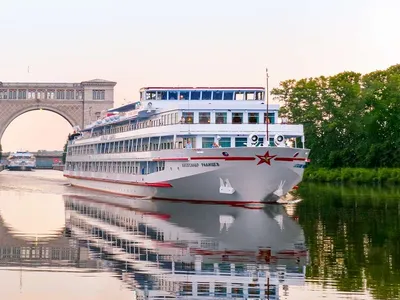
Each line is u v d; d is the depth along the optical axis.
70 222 58.41
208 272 36.59
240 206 69.25
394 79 132.88
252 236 48.88
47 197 89.75
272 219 58.69
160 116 78.38
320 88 139.88
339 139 137.00
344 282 33.97
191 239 47.53
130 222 57.66
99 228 54.03
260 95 80.69
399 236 48.44
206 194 71.38
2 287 33.91
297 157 66.88
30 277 35.84
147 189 79.50
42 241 47.28
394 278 34.66
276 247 43.91
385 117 129.50
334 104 137.38
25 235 50.22
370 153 126.19
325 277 35.06
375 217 60.19
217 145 69.94
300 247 43.84
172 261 39.53
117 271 37.12
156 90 81.25
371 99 130.25
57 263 39.28
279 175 67.06
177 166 71.69
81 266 38.41
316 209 67.38
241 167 66.56
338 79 141.12
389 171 118.75
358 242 45.78
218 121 72.50
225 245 44.88
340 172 127.38
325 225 54.72
